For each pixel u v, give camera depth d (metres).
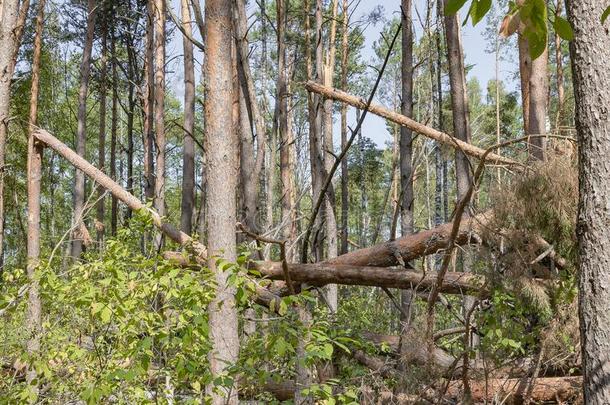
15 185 19.59
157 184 13.17
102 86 20.73
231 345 5.11
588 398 3.61
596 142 3.59
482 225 5.82
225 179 5.63
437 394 6.09
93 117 29.38
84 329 5.48
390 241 7.01
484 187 6.68
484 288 5.95
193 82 12.85
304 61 18.31
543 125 7.48
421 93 17.23
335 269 6.89
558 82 16.09
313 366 5.28
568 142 6.19
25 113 19.47
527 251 5.79
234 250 5.57
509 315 5.73
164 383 5.01
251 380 4.68
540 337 5.88
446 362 6.35
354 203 29.09
